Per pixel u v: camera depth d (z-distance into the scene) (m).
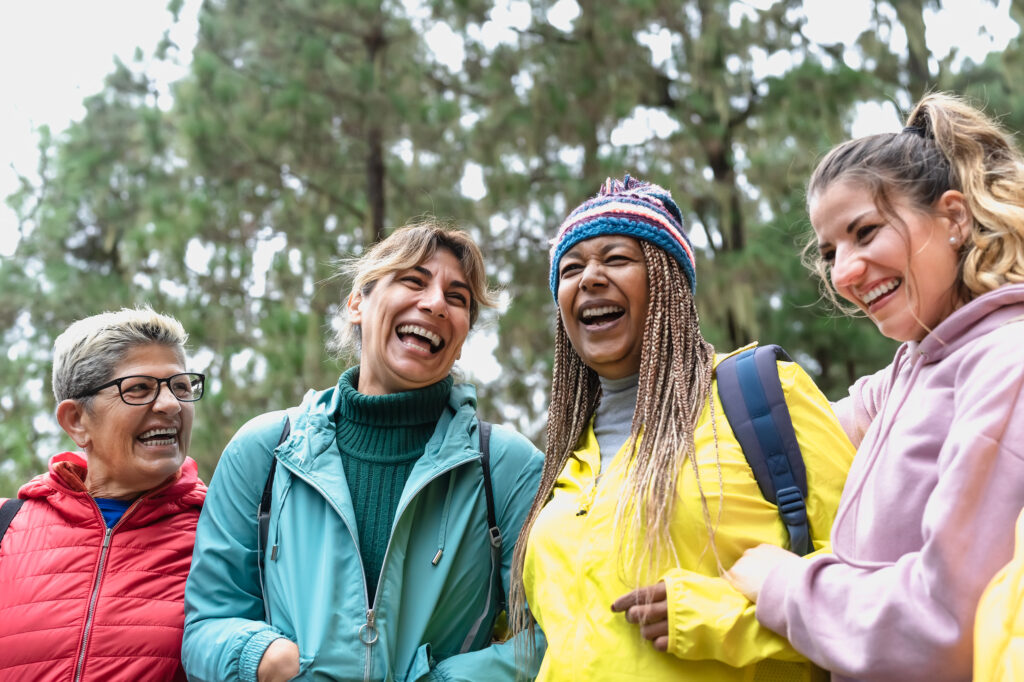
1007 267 1.58
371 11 8.60
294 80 8.40
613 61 9.05
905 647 1.43
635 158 8.91
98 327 2.63
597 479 2.05
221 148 8.41
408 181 8.78
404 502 2.29
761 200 9.13
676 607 1.72
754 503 1.84
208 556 2.35
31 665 2.33
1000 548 1.37
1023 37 8.59
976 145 1.68
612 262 2.13
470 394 2.60
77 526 2.51
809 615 1.57
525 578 2.10
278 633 2.19
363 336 2.61
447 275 2.56
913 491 1.58
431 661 2.23
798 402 1.91
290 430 2.48
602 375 2.23
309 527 2.32
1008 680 1.13
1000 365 1.47
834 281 1.75
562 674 1.86
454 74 9.42
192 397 2.70
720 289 8.25
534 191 9.00
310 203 9.24
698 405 1.96
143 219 9.40
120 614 2.40
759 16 9.47
